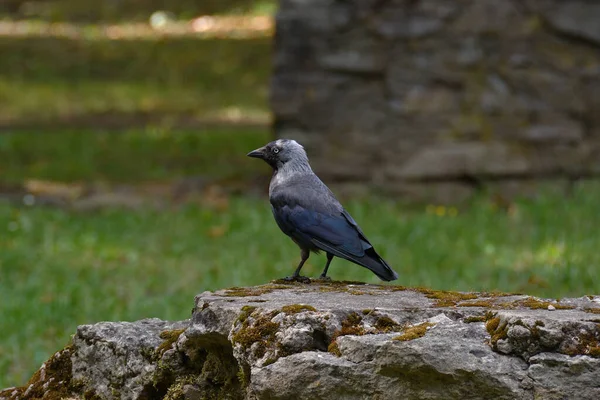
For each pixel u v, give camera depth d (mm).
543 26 16062
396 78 16094
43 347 9977
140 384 6266
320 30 16188
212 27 37188
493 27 16047
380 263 6914
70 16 39094
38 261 13203
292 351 5289
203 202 16531
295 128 16406
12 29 37219
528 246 13148
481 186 16094
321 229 7043
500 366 4953
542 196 15391
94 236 14289
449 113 16078
